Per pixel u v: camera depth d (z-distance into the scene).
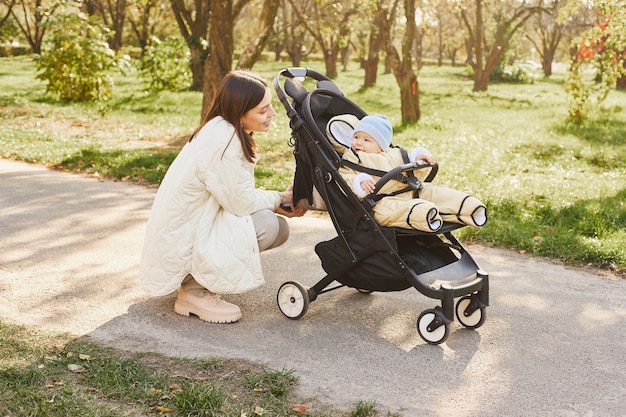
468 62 42.41
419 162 4.21
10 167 9.77
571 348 4.30
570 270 5.89
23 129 13.45
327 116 4.77
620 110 19.36
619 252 6.02
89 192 8.25
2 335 4.12
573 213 7.60
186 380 3.68
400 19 27.31
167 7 42.78
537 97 26.64
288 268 5.72
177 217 4.31
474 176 10.15
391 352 4.18
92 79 18.39
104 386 3.53
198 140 4.29
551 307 5.00
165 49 22.95
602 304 5.09
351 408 3.49
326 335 4.41
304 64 47.03
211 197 4.38
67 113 16.25
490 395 3.68
